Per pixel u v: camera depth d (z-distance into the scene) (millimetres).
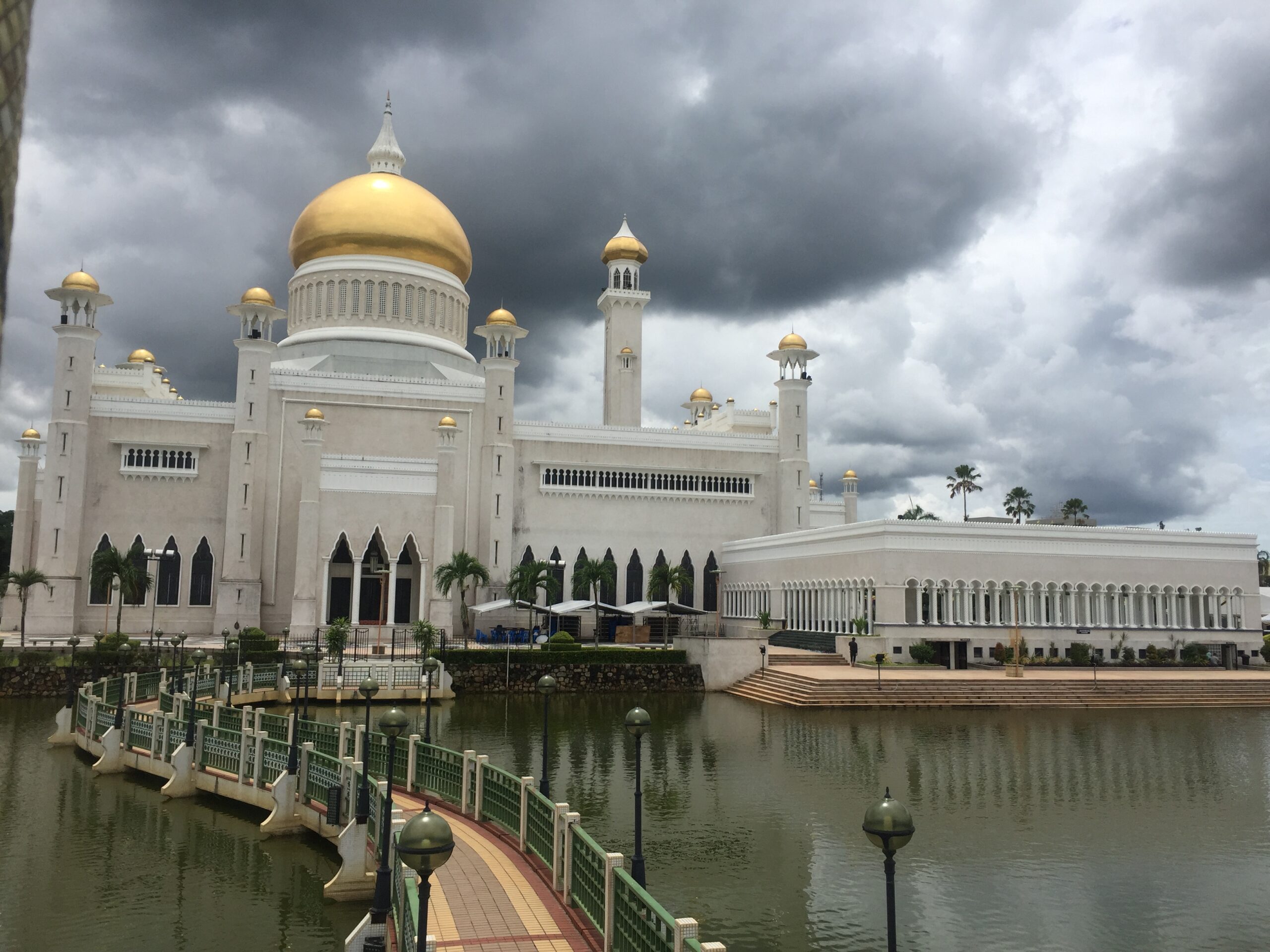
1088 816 28266
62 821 27938
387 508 72250
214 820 28047
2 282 2830
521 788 21141
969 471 117375
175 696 36031
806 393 87938
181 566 73375
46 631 67562
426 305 86812
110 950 18812
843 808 29016
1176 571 67500
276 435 76188
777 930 19281
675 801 29781
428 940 12344
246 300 73875
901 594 61531
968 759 37000
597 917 15742
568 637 63875
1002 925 19656
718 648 62375
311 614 68562
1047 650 63281
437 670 55812
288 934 19719
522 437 82562
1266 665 66062
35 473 78562
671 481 86188
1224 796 30797
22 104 2801
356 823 21953
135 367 89688
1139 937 19109
